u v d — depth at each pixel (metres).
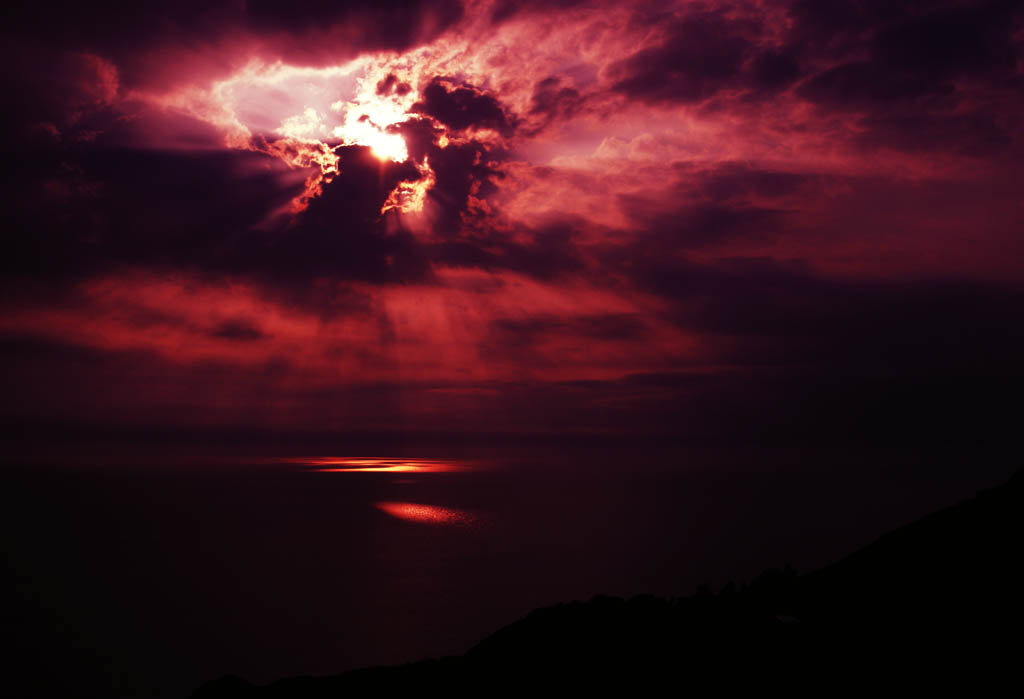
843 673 16.50
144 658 173.50
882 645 17.44
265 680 149.25
